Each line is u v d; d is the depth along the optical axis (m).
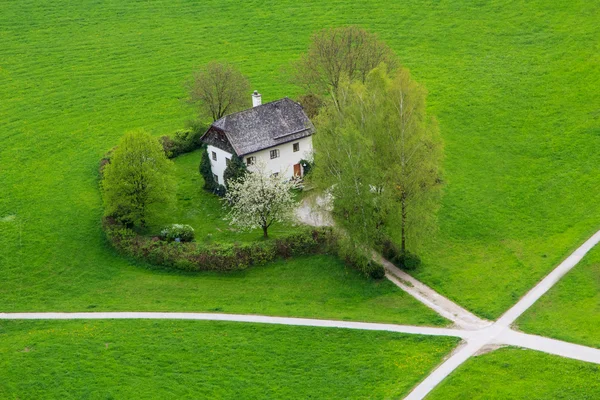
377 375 73.50
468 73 137.25
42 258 95.81
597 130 117.00
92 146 123.31
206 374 75.31
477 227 97.75
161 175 96.00
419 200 87.38
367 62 113.81
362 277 88.62
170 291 88.56
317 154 89.88
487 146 116.69
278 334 80.12
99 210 104.69
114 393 73.38
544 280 86.31
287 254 92.31
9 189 111.56
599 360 71.75
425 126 88.56
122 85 142.25
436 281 87.38
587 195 102.62
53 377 75.62
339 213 87.94
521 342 75.75
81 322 83.88
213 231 98.00
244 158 100.38
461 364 73.50
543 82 132.12
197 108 124.50
